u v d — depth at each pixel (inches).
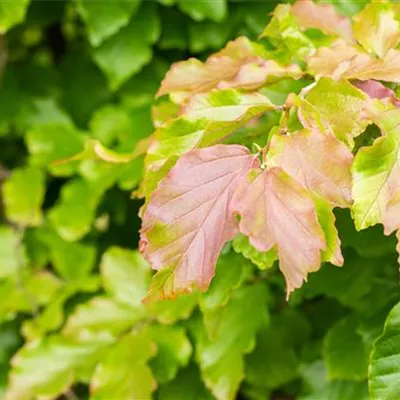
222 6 36.9
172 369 34.9
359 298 33.4
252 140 29.2
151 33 38.5
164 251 25.9
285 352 37.1
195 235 25.9
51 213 39.4
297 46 29.0
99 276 39.3
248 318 34.4
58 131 40.3
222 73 29.0
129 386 33.8
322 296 38.5
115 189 41.0
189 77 29.2
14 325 40.8
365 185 25.3
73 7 43.5
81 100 42.7
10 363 38.4
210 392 36.4
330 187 25.5
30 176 40.7
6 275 39.4
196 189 25.8
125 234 42.8
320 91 26.5
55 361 35.6
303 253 25.0
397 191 25.3
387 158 25.5
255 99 26.8
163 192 25.8
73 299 39.8
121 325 35.6
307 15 29.9
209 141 27.1
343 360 33.8
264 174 25.3
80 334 35.7
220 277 32.3
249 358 37.1
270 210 25.1
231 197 25.7
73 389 41.0
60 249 40.1
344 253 33.6
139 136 38.5
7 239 39.9
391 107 26.0
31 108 42.8
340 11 32.3
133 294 36.2
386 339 27.3
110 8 37.4
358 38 28.3
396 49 27.7
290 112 27.6
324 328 38.1
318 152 25.5
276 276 34.8
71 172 39.5
